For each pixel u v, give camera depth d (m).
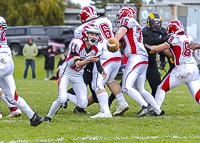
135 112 19.17
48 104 21.97
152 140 11.87
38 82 41.47
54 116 17.08
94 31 14.34
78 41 14.62
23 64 64.44
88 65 17.12
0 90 16.77
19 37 71.50
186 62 16.77
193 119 16.09
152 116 17.05
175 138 12.24
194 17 61.22
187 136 12.58
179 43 16.80
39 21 98.62
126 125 14.52
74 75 15.41
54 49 73.69
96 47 14.95
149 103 17.06
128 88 16.86
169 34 17.27
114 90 17.48
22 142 11.52
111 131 13.28
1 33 13.77
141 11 59.38
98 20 16.89
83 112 18.73
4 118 16.53
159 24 17.55
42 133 12.90
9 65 13.68
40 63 66.31
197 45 16.28
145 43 17.52
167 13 58.94
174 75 16.97
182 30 17.05
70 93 18.53
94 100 18.56
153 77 18.64
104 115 16.38
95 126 14.27
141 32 17.23
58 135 12.58
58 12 100.50
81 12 17.00
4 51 13.70
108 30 16.92
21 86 35.75
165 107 21.03
